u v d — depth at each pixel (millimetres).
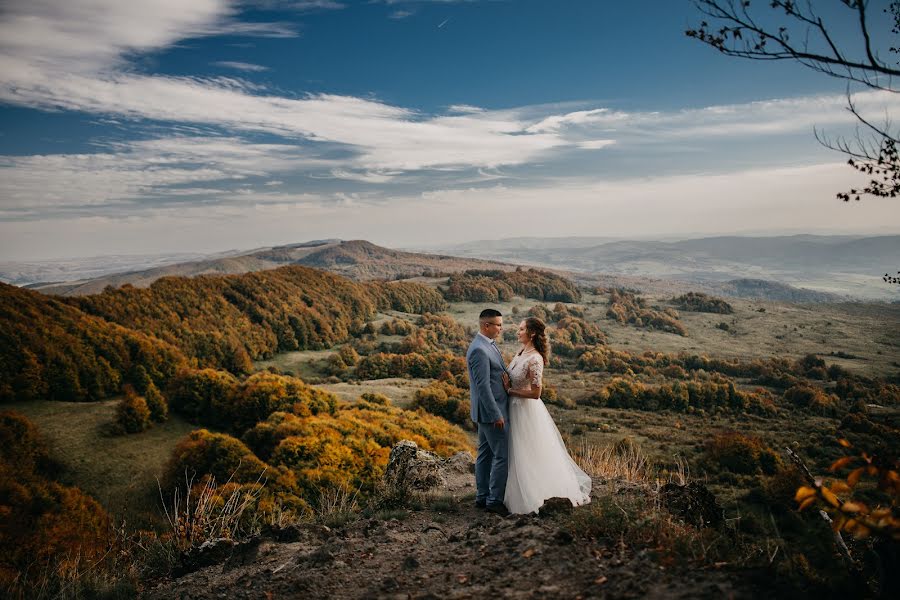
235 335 90875
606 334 134625
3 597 4434
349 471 22875
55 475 35219
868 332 143625
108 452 38844
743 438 32781
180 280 99438
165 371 62906
